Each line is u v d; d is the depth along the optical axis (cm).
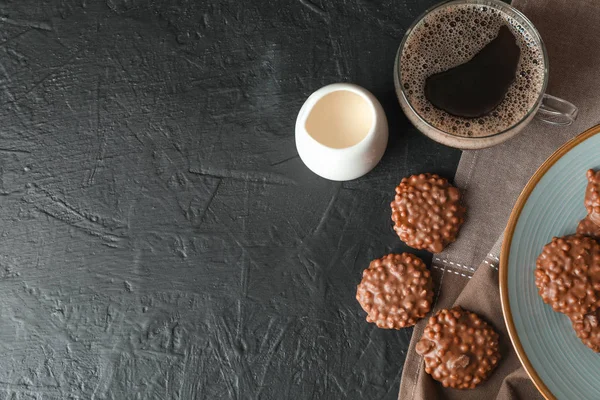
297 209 58
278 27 59
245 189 59
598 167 52
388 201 58
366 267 58
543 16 56
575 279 51
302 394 58
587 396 52
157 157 59
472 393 55
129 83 60
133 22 60
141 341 59
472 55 53
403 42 53
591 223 53
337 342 57
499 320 55
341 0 59
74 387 59
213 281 59
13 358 59
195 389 58
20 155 60
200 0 60
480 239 56
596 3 56
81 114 60
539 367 52
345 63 58
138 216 59
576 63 56
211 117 59
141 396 59
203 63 59
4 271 60
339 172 55
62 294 59
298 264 58
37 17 60
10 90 60
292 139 58
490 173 57
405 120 58
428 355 54
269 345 58
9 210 60
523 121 51
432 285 56
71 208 60
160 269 59
